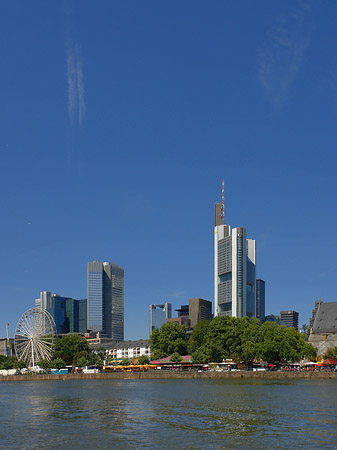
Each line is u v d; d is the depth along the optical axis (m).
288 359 199.88
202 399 93.50
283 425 61.22
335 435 54.53
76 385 157.12
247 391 110.81
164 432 57.56
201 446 49.72
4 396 113.94
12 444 52.59
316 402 85.81
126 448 49.44
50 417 72.81
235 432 56.78
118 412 76.69
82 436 56.22
